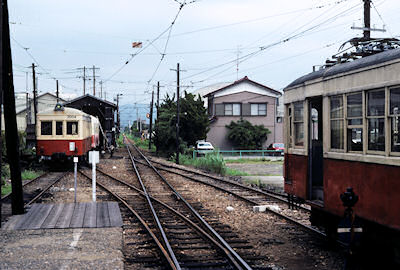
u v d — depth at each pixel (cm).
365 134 609
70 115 2295
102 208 1130
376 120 586
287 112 920
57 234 855
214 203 1280
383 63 564
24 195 1420
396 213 533
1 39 940
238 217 1062
